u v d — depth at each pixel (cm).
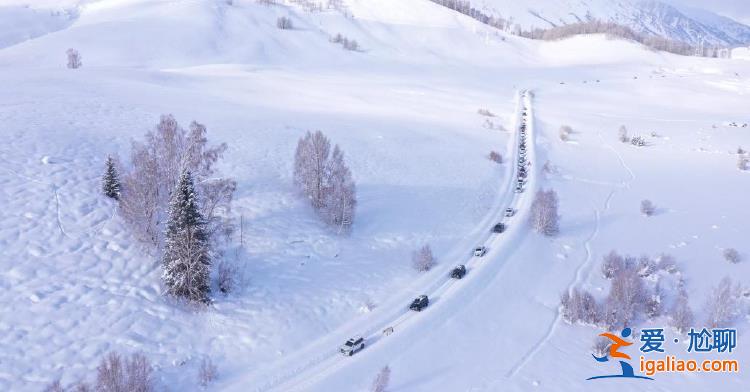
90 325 2908
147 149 3922
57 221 3559
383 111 9212
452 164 6600
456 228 5012
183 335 3031
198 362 2875
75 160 4272
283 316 3359
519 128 9062
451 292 3819
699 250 5022
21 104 5331
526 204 5731
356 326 3400
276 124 6550
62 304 2986
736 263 4797
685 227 5588
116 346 2819
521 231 5006
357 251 4278
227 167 5016
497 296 3962
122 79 8456
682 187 6981
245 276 3644
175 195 3275
